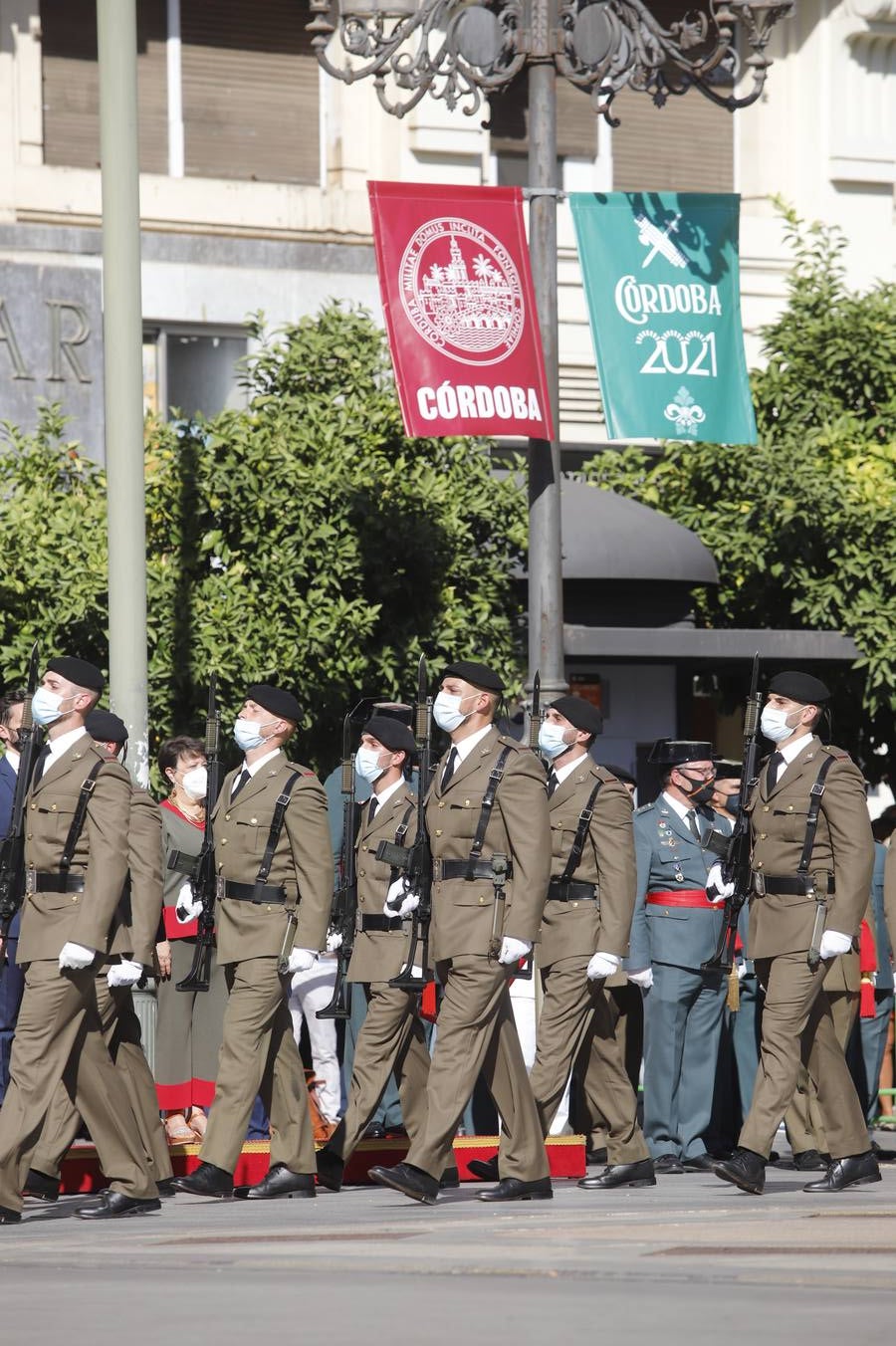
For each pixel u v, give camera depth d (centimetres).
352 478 3431
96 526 3266
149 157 4475
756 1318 1321
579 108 4847
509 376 2667
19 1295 1494
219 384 4509
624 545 3791
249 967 2197
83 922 2012
